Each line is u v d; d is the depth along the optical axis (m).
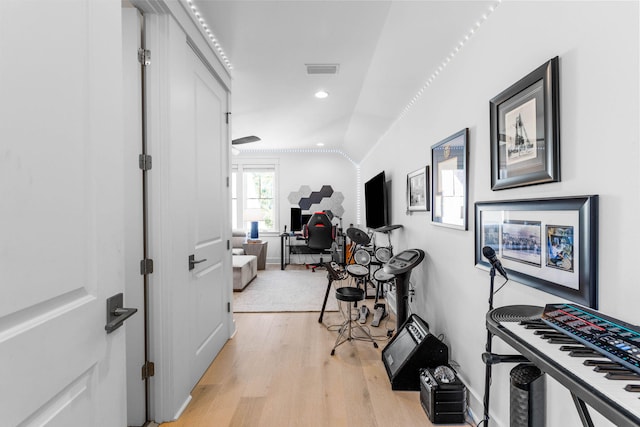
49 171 0.68
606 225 0.97
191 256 2.06
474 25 1.78
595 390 0.60
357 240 3.98
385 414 1.86
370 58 2.69
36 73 0.65
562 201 1.12
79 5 0.78
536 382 1.08
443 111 2.27
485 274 1.68
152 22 1.73
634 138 0.88
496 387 1.58
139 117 1.71
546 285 1.20
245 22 2.19
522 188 1.39
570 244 1.09
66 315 0.73
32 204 0.64
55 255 0.70
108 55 0.89
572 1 1.10
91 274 0.82
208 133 2.40
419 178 2.82
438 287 2.38
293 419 1.81
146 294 1.76
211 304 2.47
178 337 1.86
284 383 2.19
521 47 1.39
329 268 3.34
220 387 2.14
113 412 0.91
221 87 2.71
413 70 2.56
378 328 3.24
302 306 3.93
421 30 2.04
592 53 1.02
